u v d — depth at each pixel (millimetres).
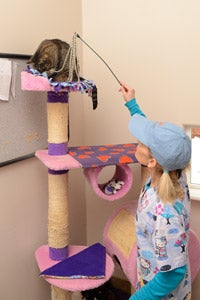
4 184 1579
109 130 2076
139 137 1242
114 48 1959
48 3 1743
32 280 1823
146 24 1840
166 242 1145
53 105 1529
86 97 2117
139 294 1210
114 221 1768
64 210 1632
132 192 2066
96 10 1972
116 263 1795
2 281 1625
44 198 1849
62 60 1480
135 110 1599
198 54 1734
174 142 1147
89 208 2268
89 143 2166
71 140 2051
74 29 1967
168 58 1814
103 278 1555
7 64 1487
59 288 1611
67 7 1889
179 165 1177
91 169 1551
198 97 1775
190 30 1731
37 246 1835
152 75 1877
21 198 1690
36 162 1762
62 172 1583
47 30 1754
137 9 1851
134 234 1577
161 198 1169
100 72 2031
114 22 1931
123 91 1628
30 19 1637
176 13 1750
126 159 1551
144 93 1919
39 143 1750
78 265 1613
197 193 1832
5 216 1604
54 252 1661
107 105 2049
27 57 1608
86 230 2309
